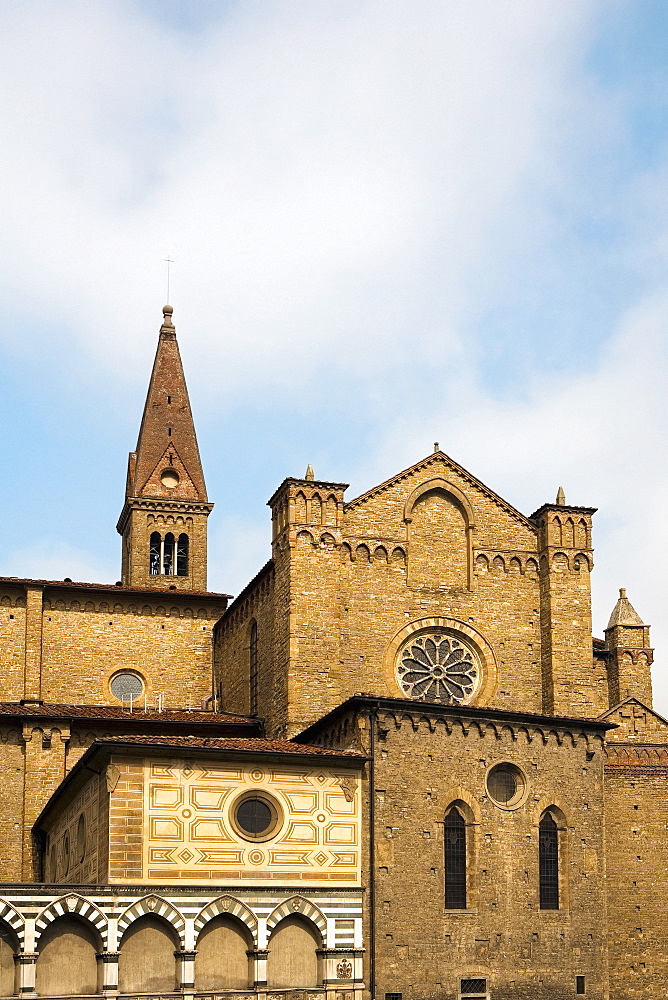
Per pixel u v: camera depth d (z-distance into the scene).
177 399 112.81
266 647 65.19
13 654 70.69
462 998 51.41
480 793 54.34
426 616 63.69
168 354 115.00
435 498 65.94
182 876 48.28
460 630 64.00
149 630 75.00
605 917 55.06
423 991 50.78
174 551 107.25
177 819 48.78
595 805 56.44
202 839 48.94
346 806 51.66
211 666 75.75
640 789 58.53
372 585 63.25
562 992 53.22
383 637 62.69
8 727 63.72
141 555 106.19
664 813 58.47
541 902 54.38
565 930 54.12
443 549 65.19
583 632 65.00
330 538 62.50
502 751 55.41
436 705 54.31
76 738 64.50
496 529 66.06
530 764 55.78
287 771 51.12
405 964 50.78
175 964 47.53
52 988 46.03
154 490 108.25
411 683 62.66
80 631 73.38
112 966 46.34
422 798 53.16
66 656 72.56
